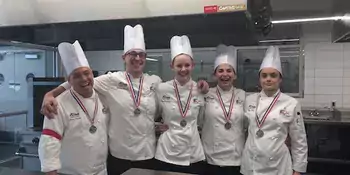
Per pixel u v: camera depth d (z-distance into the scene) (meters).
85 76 1.42
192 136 1.61
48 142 1.33
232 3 1.14
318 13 1.69
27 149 2.48
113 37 2.01
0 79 3.76
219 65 1.71
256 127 1.57
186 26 1.59
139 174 1.11
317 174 2.32
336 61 3.16
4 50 3.63
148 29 1.71
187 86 1.66
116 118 1.58
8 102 3.75
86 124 1.44
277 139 1.53
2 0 1.41
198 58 3.27
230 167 1.71
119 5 1.27
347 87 3.16
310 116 3.03
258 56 3.22
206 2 1.18
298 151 1.56
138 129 1.58
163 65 3.43
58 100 1.42
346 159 2.28
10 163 2.93
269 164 1.52
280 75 1.61
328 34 3.13
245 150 1.63
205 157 1.70
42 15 1.37
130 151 1.57
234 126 1.67
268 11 1.49
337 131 2.29
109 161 1.65
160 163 1.63
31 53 3.52
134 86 1.61
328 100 3.23
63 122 1.41
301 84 3.28
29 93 2.75
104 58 3.57
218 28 1.65
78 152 1.43
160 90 1.67
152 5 1.24
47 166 1.31
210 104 1.71
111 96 1.58
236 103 1.71
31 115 2.71
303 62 3.24
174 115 1.62
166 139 1.63
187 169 1.63
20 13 1.40
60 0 1.33
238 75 3.30
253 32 1.83
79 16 1.32
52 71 3.39
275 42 2.90
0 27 1.47
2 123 3.60
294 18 1.82
